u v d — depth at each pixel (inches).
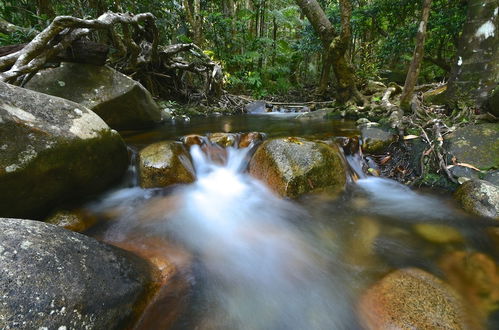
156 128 186.4
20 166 73.3
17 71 122.7
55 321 42.8
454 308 60.2
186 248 83.4
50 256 50.0
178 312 59.6
